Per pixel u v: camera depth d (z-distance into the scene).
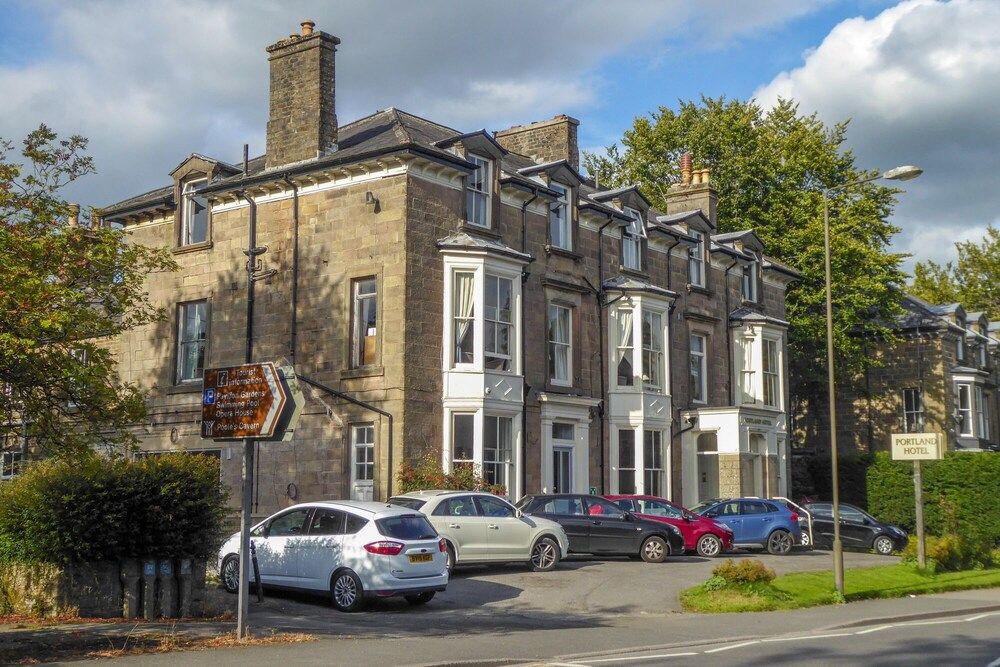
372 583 17.58
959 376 52.00
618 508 26.23
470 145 28.77
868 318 49.66
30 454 16.73
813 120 50.53
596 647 14.70
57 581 17.08
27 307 13.59
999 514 40.19
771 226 47.78
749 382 39.38
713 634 16.44
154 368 31.69
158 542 16.91
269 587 19.08
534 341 30.50
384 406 26.62
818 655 14.02
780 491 39.53
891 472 42.75
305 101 29.41
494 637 15.46
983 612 20.47
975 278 70.69
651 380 33.81
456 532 21.89
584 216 33.19
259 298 29.55
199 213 31.84
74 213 15.41
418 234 27.28
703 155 50.56
